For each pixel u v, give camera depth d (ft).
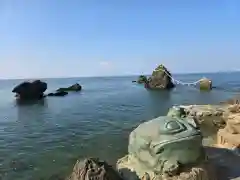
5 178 58.85
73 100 211.20
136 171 45.39
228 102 140.26
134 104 173.99
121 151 73.26
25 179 58.08
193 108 116.78
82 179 38.32
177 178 40.34
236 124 62.39
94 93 271.08
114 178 40.55
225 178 43.93
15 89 226.58
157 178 41.45
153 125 45.78
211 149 58.03
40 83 235.40
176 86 314.14
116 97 223.51
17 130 107.65
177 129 43.21
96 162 40.78
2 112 159.02
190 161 42.32
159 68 297.33
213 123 90.17
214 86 312.91
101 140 85.71
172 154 42.09
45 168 63.72
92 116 133.08
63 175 59.00
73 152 74.90
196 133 43.24
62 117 134.51
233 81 432.25
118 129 101.19
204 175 40.47
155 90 279.08
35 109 168.04
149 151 43.96
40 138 92.84
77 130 102.47
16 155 74.13
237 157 52.54
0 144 86.38
